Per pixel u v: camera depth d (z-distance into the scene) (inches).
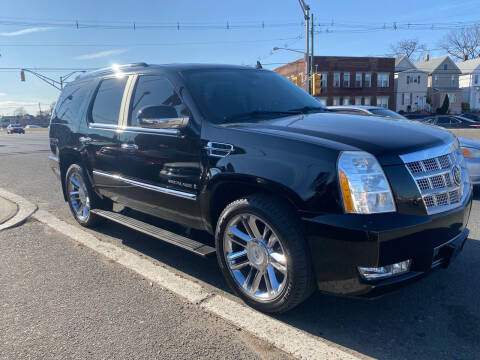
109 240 190.7
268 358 102.5
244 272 129.4
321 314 122.6
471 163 250.7
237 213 121.3
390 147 107.0
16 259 169.3
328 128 120.6
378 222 99.7
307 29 926.4
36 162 513.7
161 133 145.6
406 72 2253.9
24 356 105.8
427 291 135.6
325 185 104.1
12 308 129.6
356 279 102.9
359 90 2078.0
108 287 142.7
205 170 130.0
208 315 123.0
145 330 115.8
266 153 115.1
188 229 166.4
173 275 151.5
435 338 109.7
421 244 105.0
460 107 2428.6
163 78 155.5
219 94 147.1
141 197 162.1
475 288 136.6
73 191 213.8
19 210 244.4
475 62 2551.7
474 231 191.8
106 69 195.0
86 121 191.3
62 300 134.0
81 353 106.3
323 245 104.8
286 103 160.6
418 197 105.3
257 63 192.2
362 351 104.6
